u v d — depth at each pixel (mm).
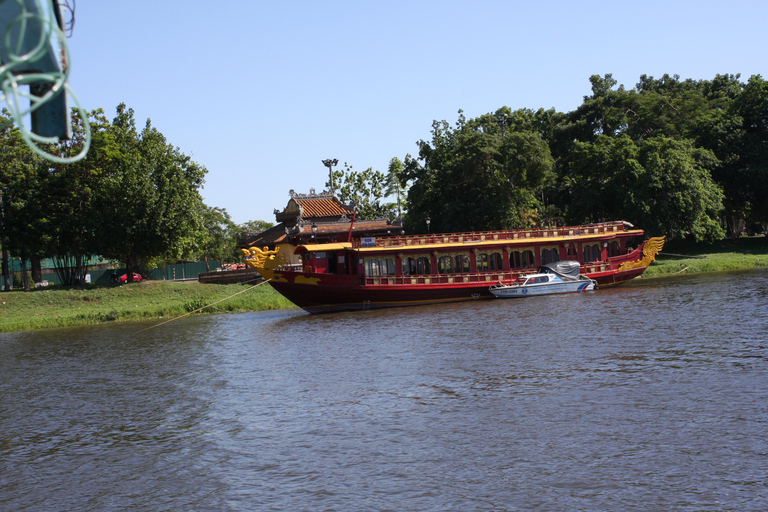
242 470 14062
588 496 11727
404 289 42031
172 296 53750
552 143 78125
